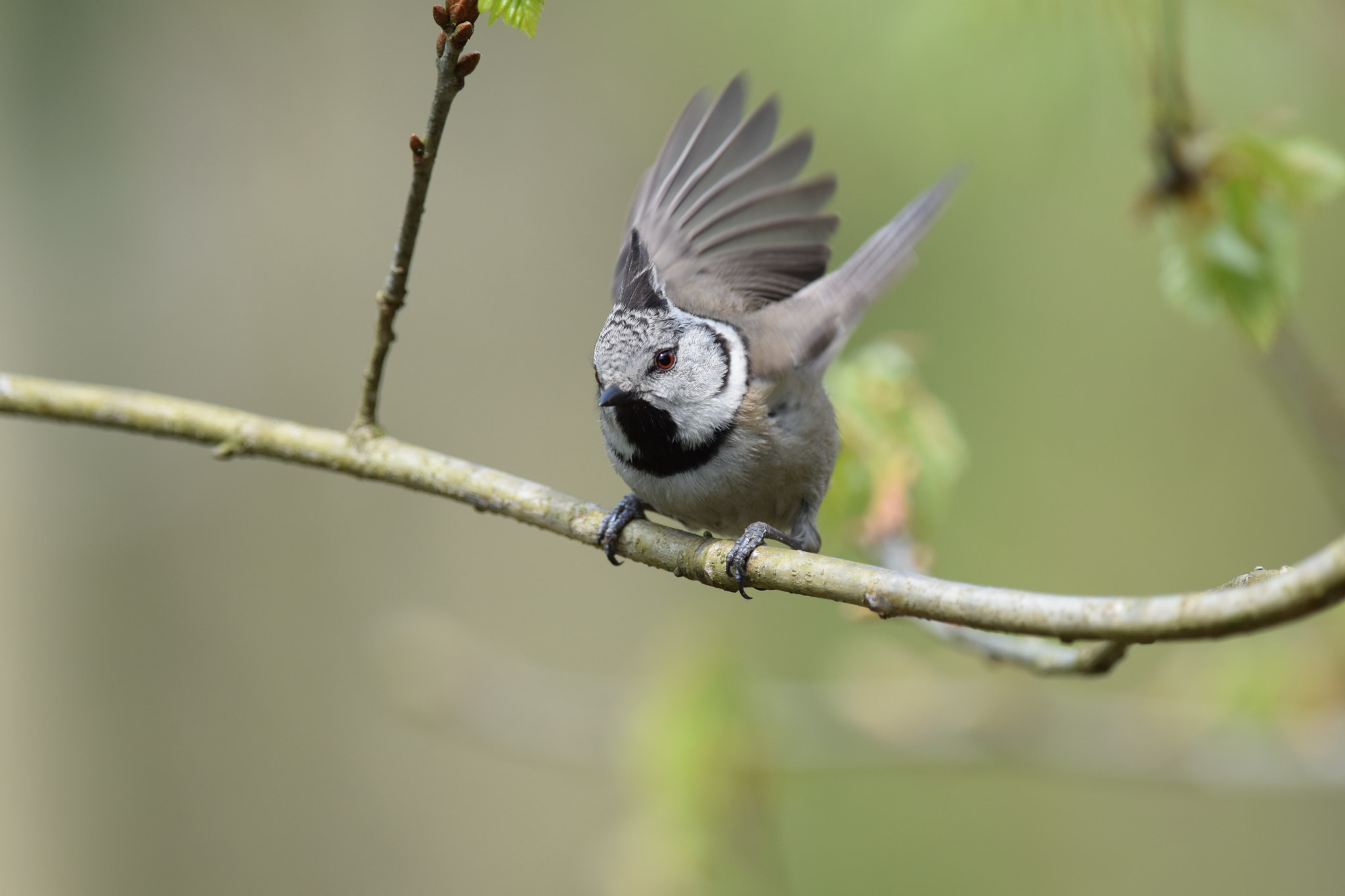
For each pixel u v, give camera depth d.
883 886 13.54
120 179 14.46
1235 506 14.41
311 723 13.59
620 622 14.45
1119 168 9.00
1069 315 14.22
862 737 9.76
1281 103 8.25
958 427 14.28
